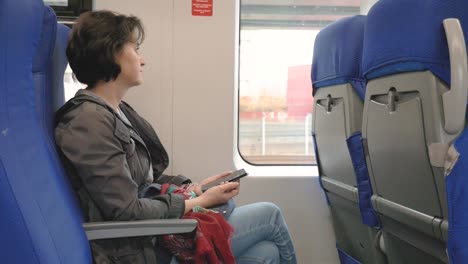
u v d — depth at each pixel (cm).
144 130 192
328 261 252
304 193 249
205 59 235
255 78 250
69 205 119
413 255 167
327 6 252
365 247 209
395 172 153
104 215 139
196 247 142
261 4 246
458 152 119
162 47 233
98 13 153
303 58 253
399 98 144
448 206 121
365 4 252
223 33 235
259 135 253
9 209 95
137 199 140
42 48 122
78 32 150
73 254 110
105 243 134
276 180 246
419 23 130
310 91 256
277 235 186
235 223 177
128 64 154
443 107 124
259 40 248
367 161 174
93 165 134
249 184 246
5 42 99
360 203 184
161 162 197
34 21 109
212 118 238
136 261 137
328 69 204
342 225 233
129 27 154
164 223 133
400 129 144
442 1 122
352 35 184
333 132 205
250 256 179
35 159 108
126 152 151
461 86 117
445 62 124
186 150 238
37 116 117
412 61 133
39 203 103
